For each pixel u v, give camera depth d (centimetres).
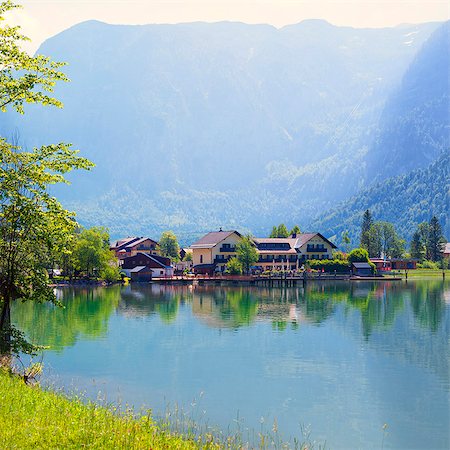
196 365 5153
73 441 1967
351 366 5116
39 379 4169
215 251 18938
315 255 19962
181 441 2269
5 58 3281
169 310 9244
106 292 12875
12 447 1850
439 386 4475
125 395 4169
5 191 3300
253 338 6519
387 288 14188
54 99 3428
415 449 3253
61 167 3509
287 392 4309
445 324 7581
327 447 3275
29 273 3678
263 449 3081
